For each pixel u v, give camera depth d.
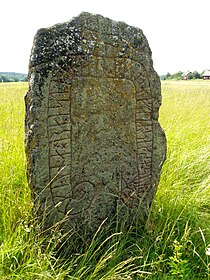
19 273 2.57
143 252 3.11
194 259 3.07
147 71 3.41
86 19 3.04
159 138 3.57
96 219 3.36
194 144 5.23
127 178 3.46
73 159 3.13
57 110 2.99
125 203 3.50
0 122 5.50
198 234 3.30
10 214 3.14
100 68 3.14
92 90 3.12
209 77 69.38
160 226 3.36
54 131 3.00
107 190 3.37
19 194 3.68
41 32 2.88
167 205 3.68
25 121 3.00
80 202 3.24
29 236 2.92
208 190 4.03
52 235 3.06
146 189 3.60
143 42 3.36
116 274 2.67
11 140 4.51
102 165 3.29
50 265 2.73
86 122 3.14
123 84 3.29
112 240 3.21
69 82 3.00
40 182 3.00
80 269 2.73
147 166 3.56
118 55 3.22
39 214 3.07
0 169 3.88
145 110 3.46
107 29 3.16
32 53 2.89
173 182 4.18
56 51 2.92
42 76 2.89
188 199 3.79
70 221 3.21
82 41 3.03
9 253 2.76
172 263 2.76
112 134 3.30
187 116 6.78
